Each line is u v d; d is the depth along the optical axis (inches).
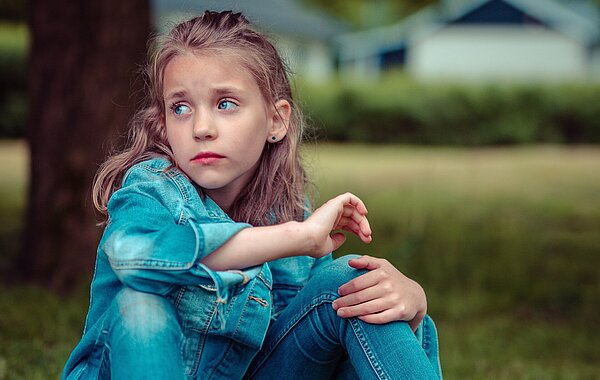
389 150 707.4
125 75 172.6
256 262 62.6
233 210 73.4
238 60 65.9
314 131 84.7
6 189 347.6
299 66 93.0
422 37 1091.3
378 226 267.6
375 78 877.8
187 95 65.6
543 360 137.3
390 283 65.2
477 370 125.3
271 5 963.3
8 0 542.3
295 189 74.7
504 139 783.7
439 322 161.6
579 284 200.1
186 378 62.4
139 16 174.1
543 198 378.9
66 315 141.8
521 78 823.1
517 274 201.9
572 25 1044.5
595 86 783.7
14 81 648.4
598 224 300.0
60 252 174.6
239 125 66.1
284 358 69.5
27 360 114.1
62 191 174.2
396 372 62.4
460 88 776.9
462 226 275.3
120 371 58.0
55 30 173.5
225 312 65.6
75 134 173.3
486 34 1074.1
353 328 64.9
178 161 66.7
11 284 170.2
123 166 70.4
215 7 84.9
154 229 61.1
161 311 59.7
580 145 794.2
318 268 76.9
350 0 1000.9
